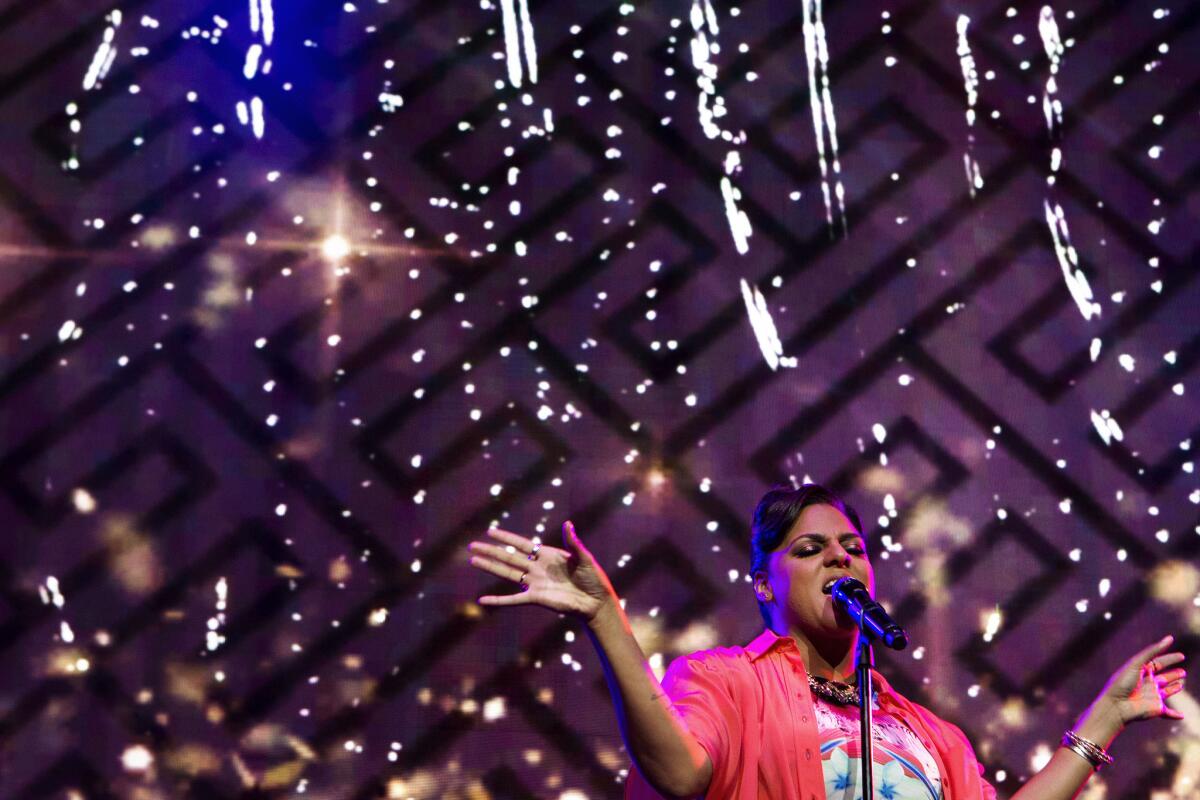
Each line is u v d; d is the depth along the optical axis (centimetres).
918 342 525
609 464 500
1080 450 518
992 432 517
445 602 480
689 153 538
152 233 513
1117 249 545
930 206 543
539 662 473
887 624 169
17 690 459
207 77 530
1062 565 503
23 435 488
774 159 541
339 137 529
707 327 519
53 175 514
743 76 549
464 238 523
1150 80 565
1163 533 509
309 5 539
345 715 465
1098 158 555
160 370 500
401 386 505
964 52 561
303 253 516
